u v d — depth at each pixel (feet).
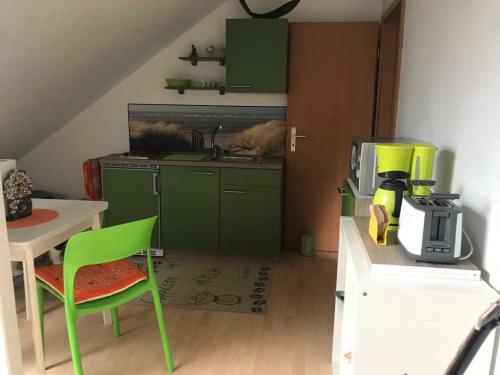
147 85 13.05
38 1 6.36
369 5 12.05
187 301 9.49
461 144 5.66
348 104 12.06
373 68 11.81
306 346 7.83
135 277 6.87
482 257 4.88
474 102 5.22
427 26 7.54
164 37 11.84
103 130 13.48
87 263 6.02
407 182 6.36
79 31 8.14
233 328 8.40
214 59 12.12
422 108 7.72
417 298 4.39
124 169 11.67
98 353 7.57
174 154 13.04
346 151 12.30
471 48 5.35
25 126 11.16
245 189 11.32
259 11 12.32
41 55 8.05
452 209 4.61
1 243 5.13
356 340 4.58
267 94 12.68
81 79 10.65
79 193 13.92
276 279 10.71
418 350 4.52
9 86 8.42
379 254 5.01
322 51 11.86
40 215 6.98
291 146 12.48
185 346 7.79
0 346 5.28
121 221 11.98
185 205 11.63
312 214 12.76
